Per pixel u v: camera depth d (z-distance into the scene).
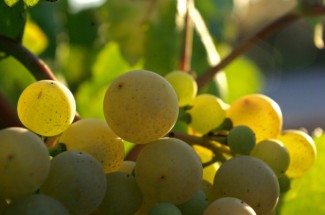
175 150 0.15
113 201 0.16
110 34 0.29
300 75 1.81
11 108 0.19
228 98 0.38
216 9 0.33
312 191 0.22
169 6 0.29
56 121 0.16
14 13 0.20
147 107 0.15
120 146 0.16
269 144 0.18
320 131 0.23
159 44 0.29
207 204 0.16
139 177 0.15
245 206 0.15
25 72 0.25
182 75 0.20
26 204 0.13
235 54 0.26
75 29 0.33
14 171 0.13
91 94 0.32
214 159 0.18
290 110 1.43
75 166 0.14
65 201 0.14
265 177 0.16
